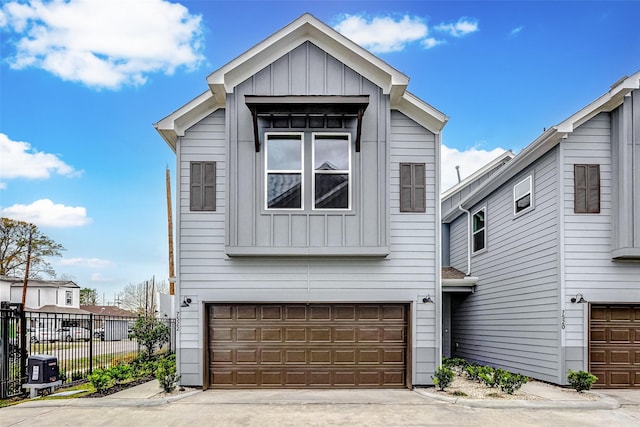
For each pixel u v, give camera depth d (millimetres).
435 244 10062
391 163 10227
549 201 10820
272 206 9797
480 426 7078
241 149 9828
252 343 9930
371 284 9945
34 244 38406
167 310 17484
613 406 8305
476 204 15234
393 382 9906
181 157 10148
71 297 45031
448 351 15820
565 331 10109
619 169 10117
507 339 12711
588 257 10242
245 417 7516
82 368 12438
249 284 9906
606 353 10141
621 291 10180
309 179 9820
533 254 11469
